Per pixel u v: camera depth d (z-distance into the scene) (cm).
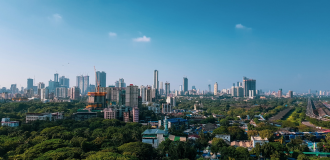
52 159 19088
